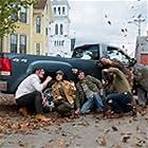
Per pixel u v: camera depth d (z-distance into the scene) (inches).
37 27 1919.3
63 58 560.1
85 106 528.4
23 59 533.3
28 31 1749.5
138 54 941.2
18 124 455.2
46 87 531.2
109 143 367.9
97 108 530.6
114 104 518.3
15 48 1664.6
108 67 548.1
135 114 522.3
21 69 531.5
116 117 510.0
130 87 530.3
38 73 504.1
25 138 388.5
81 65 568.4
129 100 518.9
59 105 509.7
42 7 1931.6
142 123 471.2
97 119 497.0
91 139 383.2
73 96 518.3
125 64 620.1
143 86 597.0
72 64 563.5
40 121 478.9
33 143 366.6
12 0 649.0
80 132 417.4
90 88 531.5
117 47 666.8
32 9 1774.1
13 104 643.5
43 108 517.7
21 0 678.5
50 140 377.7
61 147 350.6
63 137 392.5
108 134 406.6
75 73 556.7
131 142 372.8
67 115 511.5
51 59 550.3
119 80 523.2
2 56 530.3
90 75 570.3
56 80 524.1
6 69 527.5
